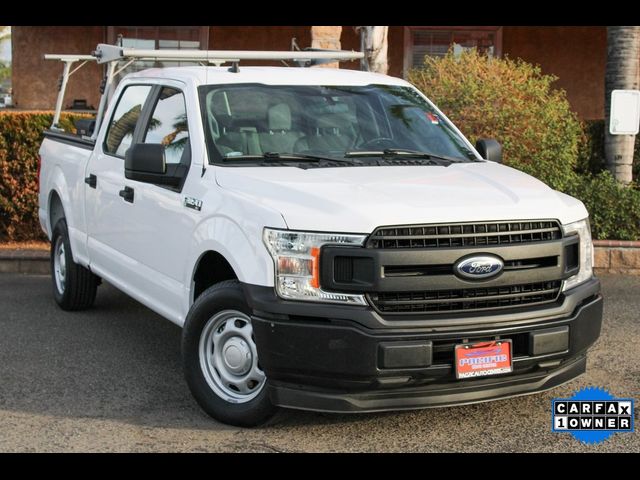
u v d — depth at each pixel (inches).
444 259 198.1
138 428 217.0
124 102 291.4
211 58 295.0
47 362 270.5
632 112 437.4
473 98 451.5
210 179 228.5
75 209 313.3
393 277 195.9
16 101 732.7
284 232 200.1
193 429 216.4
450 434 214.4
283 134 245.8
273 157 237.0
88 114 434.6
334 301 197.3
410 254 196.2
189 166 238.4
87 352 281.4
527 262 207.3
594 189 430.6
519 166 451.2
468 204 204.7
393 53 739.4
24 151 426.6
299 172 224.5
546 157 450.9
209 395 219.1
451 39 739.4
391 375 196.1
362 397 199.8
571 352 213.2
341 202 201.8
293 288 199.3
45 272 401.4
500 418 225.0
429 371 198.2
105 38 732.0
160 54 292.7
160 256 247.9
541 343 207.2
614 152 474.0
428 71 478.3
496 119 449.1
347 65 634.8
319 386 199.9
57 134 346.9
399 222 196.9
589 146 496.4
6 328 308.8
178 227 236.1
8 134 425.7
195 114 243.3
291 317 199.3
